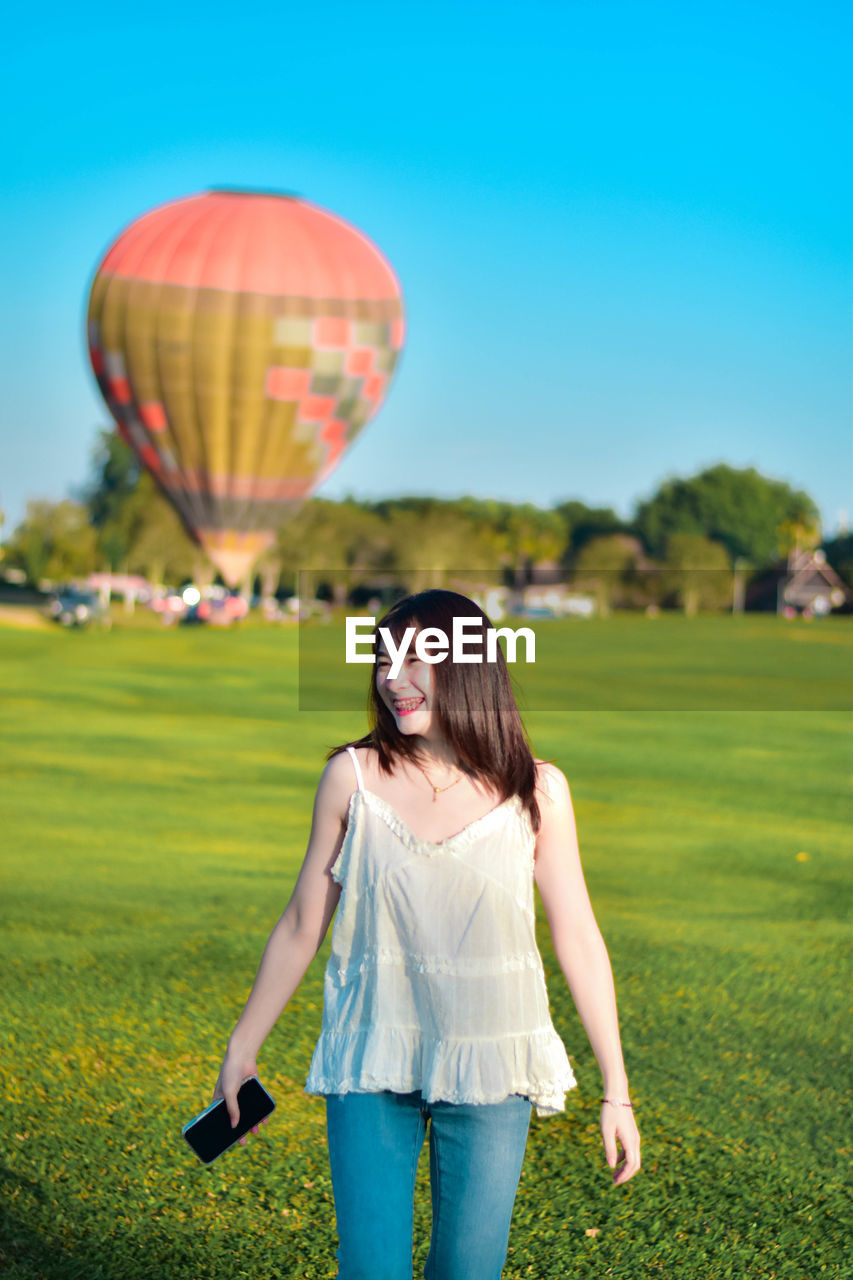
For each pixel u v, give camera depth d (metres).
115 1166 3.74
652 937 6.31
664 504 107.50
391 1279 2.33
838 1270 3.24
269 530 32.41
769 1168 3.77
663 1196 3.61
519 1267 3.23
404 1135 2.43
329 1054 2.44
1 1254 3.23
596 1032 2.47
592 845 8.83
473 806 2.42
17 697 19.42
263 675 24.44
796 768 12.92
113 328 30.52
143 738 14.78
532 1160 3.83
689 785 11.68
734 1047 4.74
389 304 31.20
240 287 29.94
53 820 9.44
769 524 107.25
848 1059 4.62
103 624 50.47
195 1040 4.73
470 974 2.37
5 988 5.28
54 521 82.19
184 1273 3.19
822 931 6.49
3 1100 4.16
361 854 2.42
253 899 7.02
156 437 31.34
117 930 6.27
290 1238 3.37
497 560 66.69
